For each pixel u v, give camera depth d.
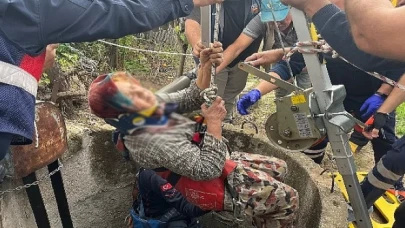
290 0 1.42
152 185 2.36
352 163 1.90
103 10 1.46
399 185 3.18
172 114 0.88
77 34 1.45
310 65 1.81
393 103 2.51
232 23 2.92
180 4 1.62
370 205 2.64
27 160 2.01
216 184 2.07
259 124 4.21
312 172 2.50
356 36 1.17
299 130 2.04
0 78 1.41
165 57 4.41
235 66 3.17
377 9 1.09
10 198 2.03
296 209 2.21
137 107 0.85
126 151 1.90
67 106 2.90
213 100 1.95
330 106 1.81
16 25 1.40
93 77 3.53
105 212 2.92
